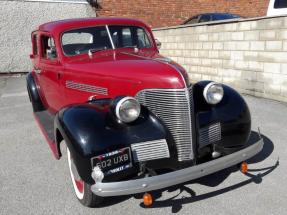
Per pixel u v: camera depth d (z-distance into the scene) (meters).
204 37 9.41
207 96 3.74
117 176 3.17
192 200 3.64
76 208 3.61
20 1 12.95
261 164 4.38
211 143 3.73
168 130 3.46
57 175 4.41
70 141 3.18
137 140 3.27
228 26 8.47
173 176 3.11
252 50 7.87
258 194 3.69
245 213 3.37
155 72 3.59
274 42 7.28
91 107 3.44
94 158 3.09
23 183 4.22
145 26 5.43
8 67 13.23
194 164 3.56
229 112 3.81
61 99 5.07
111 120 3.29
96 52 4.81
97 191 3.05
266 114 6.47
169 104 3.49
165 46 11.28
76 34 4.91
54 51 4.96
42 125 5.46
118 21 5.16
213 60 9.22
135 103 3.27
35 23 13.33
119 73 3.89
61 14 13.70
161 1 15.62
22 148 5.43
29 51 13.41
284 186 3.84
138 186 3.01
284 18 6.95
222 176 4.11
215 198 3.66
